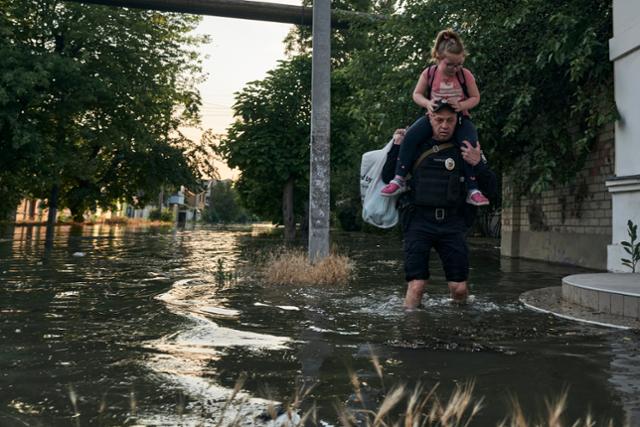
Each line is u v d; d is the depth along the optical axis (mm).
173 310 3791
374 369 2262
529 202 11523
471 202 3934
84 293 4691
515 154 10023
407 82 9945
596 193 9344
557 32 8328
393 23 10703
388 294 4852
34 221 36375
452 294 4344
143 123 20844
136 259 8867
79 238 16766
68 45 18188
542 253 10930
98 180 25125
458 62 3957
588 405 1810
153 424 1602
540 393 1947
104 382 2043
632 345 2785
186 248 12586
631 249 6176
